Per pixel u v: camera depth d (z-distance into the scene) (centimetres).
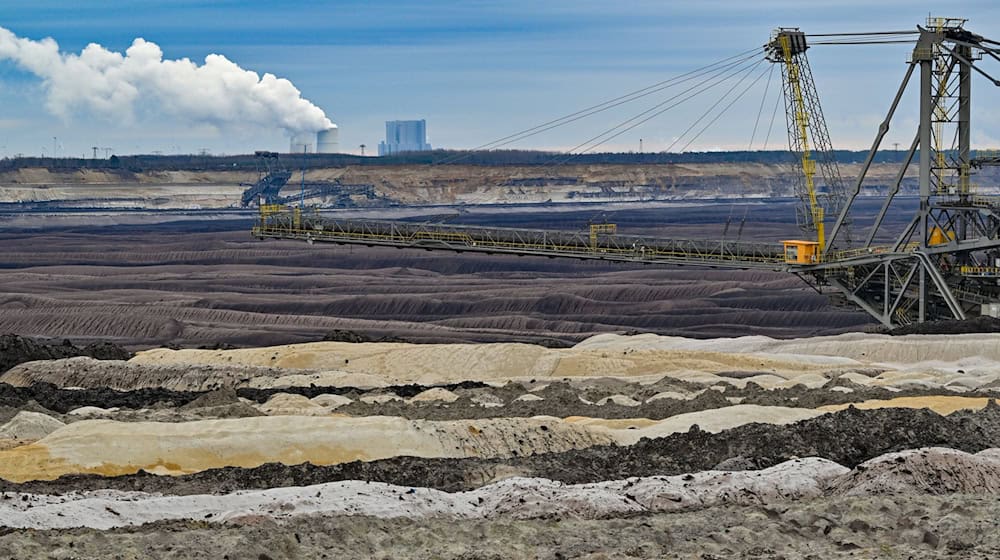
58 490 7100
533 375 14338
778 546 5334
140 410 10681
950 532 5406
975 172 17312
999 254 15425
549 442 9062
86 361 13850
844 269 16225
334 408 10731
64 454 8144
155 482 7412
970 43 15138
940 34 15262
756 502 6606
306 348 15462
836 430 8162
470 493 6869
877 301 16412
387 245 17712
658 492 6669
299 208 18238
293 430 8706
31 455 8125
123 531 5712
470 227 17488
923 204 15538
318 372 13775
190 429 8669
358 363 14938
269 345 19500
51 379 13638
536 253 17100
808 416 9700
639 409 10838
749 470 7462
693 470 7788
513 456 8812
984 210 15125
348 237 17825
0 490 6956
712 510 6141
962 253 15675
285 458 8431
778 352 15862
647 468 7819
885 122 15800
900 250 15925
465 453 8838
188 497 6488
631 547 5328
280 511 6203
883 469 6756
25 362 14300
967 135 15488
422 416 10556
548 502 6431
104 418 10012
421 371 14688
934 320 15900
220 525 5884
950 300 15262
